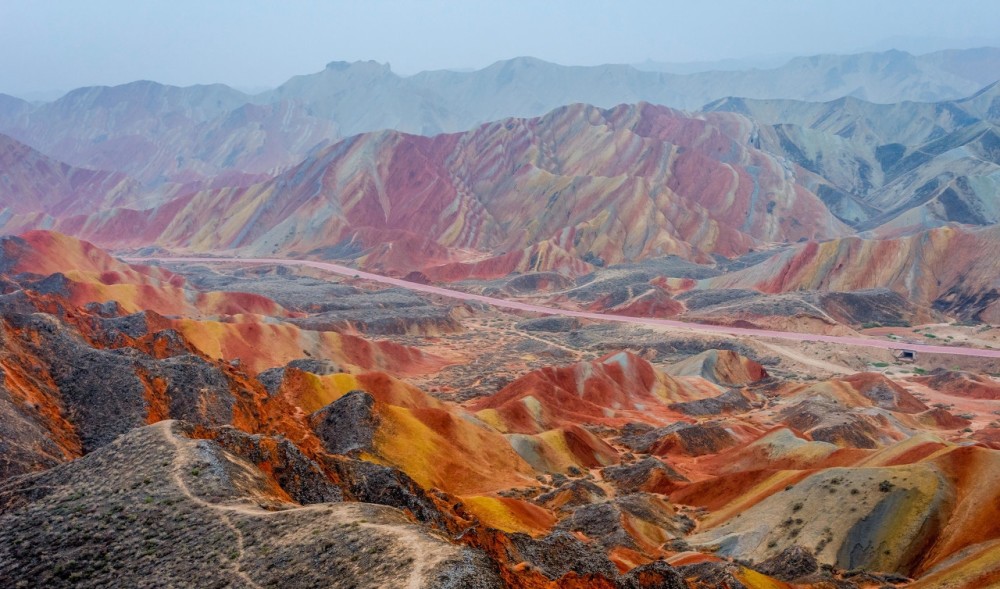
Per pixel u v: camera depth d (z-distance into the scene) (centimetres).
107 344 9619
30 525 4328
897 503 8000
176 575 3725
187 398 7731
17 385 6675
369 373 12200
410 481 6769
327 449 9319
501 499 8650
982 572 6519
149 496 4428
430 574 3262
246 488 4662
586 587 5278
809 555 7738
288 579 3519
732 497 9862
